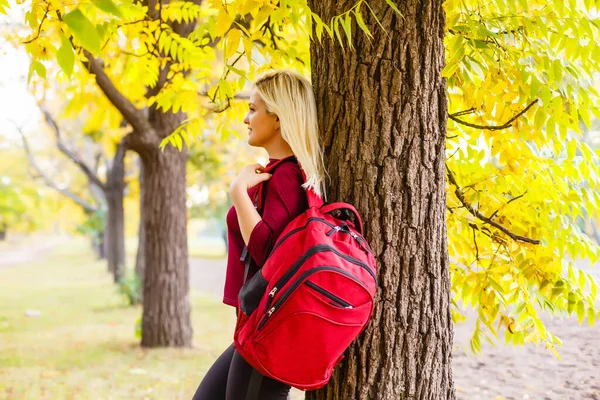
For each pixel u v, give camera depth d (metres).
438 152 2.01
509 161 2.60
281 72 2.01
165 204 7.14
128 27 3.00
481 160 2.78
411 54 1.93
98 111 6.68
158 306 7.25
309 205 1.81
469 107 2.46
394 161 1.94
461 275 2.68
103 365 6.32
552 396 3.79
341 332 1.64
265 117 2.04
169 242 7.21
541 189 2.57
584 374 4.04
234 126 8.56
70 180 26.66
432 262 1.99
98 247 33.78
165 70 5.05
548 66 2.34
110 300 13.42
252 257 1.92
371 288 1.71
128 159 17.53
